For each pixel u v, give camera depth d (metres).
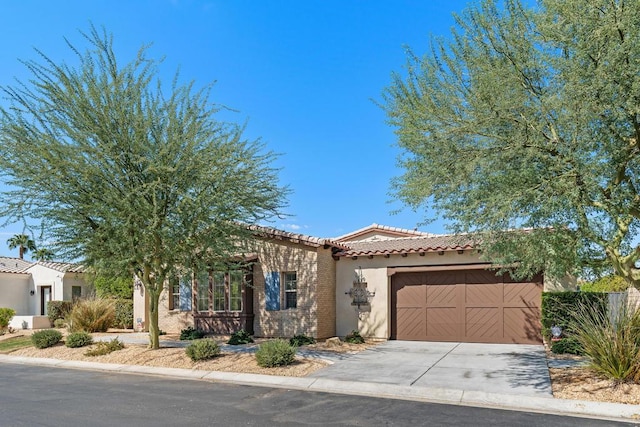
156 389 11.82
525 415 8.95
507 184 9.82
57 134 14.85
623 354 10.34
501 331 17.55
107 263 15.38
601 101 8.75
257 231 18.31
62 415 9.28
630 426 8.25
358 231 29.27
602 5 8.69
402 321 19.16
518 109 9.79
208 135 15.42
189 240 15.46
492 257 11.70
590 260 10.92
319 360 14.36
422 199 11.05
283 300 19.84
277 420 8.80
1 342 22.05
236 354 15.41
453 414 9.07
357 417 8.95
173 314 22.53
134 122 14.98
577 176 9.07
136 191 14.56
